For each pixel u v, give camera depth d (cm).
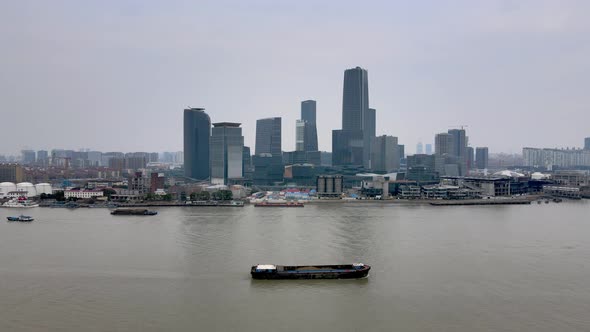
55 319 15038
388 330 14212
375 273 19938
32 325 14600
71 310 15762
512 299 16838
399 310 15775
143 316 15238
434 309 15875
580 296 17150
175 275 19575
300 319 15012
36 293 17412
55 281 18800
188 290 17725
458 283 18588
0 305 16250
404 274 19788
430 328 14375
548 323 14788
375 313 15500
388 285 18362
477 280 18975
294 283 18612
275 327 14400
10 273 19912
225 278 19212
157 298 16862
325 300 16725
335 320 14950
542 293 17475
